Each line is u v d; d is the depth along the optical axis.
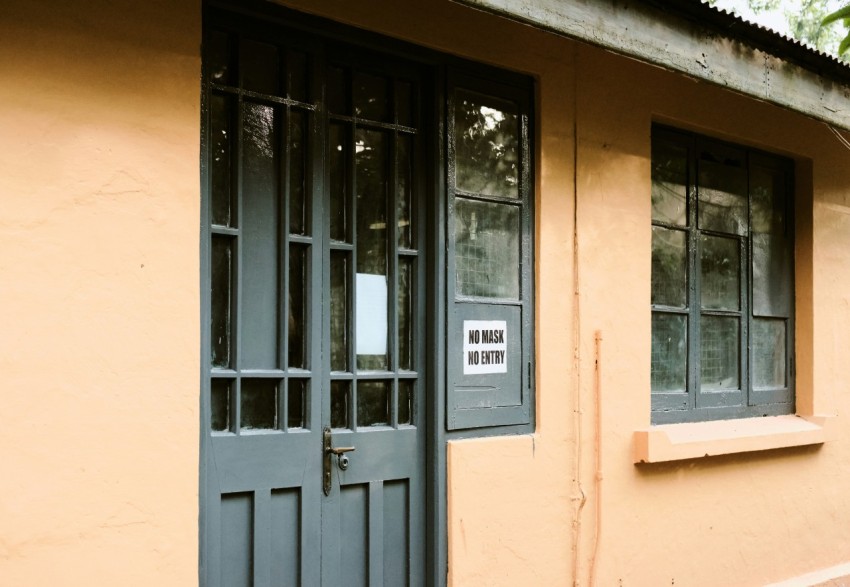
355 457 3.88
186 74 3.24
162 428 3.15
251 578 3.54
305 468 3.71
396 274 4.06
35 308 2.88
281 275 3.67
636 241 4.96
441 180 4.15
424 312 4.16
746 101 5.70
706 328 5.66
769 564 5.73
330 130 3.91
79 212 2.98
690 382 5.47
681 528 5.15
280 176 3.69
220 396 3.51
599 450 4.69
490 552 4.21
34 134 2.90
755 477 5.66
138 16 3.12
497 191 4.41
